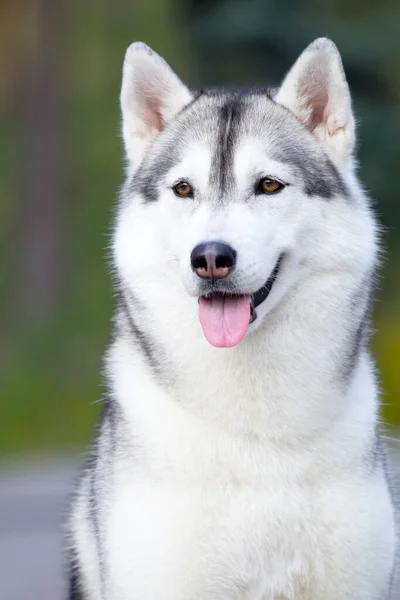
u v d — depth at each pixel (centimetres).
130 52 1034
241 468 933
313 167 981
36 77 3678
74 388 3003
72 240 3769
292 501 933
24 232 3678
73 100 3862
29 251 3625
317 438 940
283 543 938
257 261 927
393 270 3672
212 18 3566
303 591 959
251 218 945
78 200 3881
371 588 957
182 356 952
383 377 3006
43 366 3194
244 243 925
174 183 973
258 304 946
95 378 3047
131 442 959
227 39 3506
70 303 3578
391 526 966
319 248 959
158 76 1033
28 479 2331
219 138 977
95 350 3284
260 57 3584
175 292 955
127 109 1041
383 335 3219
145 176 1005
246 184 960
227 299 935
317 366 949
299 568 944
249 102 1008
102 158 4003
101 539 968
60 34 3716
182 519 928
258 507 931
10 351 3369
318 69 1002
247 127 983
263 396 941
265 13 3447
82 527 1050
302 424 938
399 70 3656
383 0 3712
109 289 3616
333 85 997
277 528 934
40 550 1831
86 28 4022
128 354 998
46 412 2847
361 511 939
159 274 963
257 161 963
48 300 3578
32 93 3681
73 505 1088
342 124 996
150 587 935
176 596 939
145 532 930
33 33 3828
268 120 993
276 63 3578
